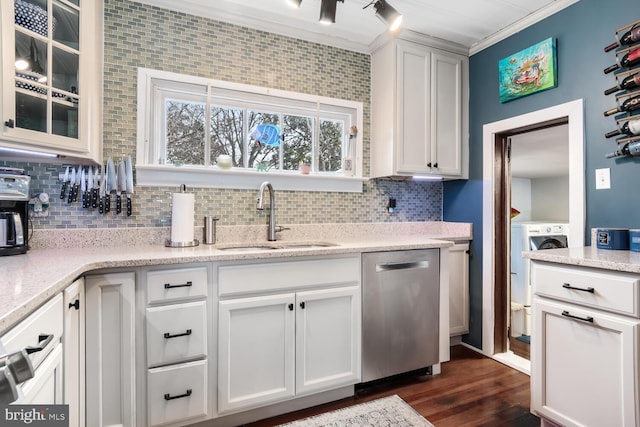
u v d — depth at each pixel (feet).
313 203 8.11
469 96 8.89
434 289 7.23
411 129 8.13
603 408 4.43
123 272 4.83
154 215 6.70
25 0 4.63
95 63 5.84
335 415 5.86
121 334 4.81
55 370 3.50
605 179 5.97
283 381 5.77
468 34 8.17
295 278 5.86
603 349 4.45
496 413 5.91
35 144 4.71
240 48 7.43
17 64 4.53
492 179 8.26
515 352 8.56
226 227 7.14
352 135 8.63
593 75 6.19
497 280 8.34
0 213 5.04
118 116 6.44
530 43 7.39
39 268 4.02
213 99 7.35
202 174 7.05
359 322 6.42
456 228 9.15
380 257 6.64
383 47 8.32
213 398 5.32
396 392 6.66
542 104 7.09
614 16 5.90
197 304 5.21
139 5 6.62
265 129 7.91
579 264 4.66
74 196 6.07
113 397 4.78
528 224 11.54
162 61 6.77
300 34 7.94
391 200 9.06
